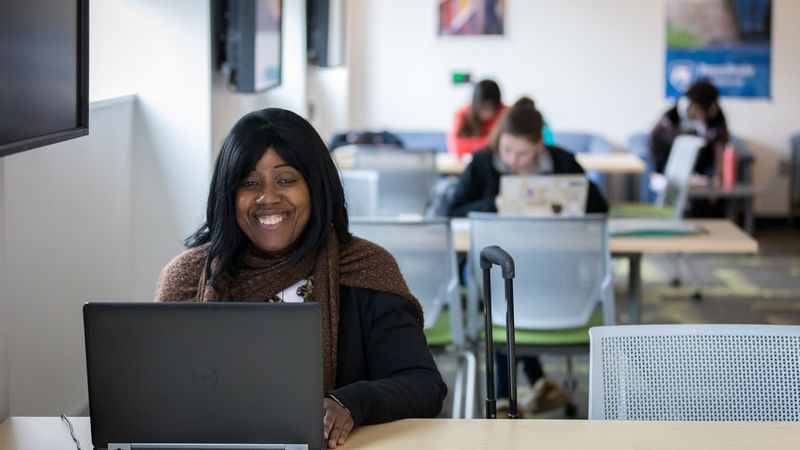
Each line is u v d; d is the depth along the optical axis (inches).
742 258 313.0
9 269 122.7
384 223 149.7
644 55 363.9
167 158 183.6
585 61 364.8
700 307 254.2
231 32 191.0
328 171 88.0
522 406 172.2
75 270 146.2
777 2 359.9
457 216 190.2
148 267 184.9
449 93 367.2
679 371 91.4
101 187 158.9
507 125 182.5
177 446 71.6
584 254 152.3
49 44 85.3
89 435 79.8
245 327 69.6
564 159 185.0
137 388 70.7
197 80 182.4
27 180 127.9
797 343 91.4
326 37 279.7
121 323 70.0
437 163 259.6
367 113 369.1
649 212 271.0
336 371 87.9
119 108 169.8
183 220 183.9
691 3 361.1
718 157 328.5
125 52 181.8
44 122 84.7
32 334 130.3
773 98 363.6
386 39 366.0
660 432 79.0
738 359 91.5
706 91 328.2
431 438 77.4
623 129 367.2
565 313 154.7
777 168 366.0
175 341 70.0
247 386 70.3
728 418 91.2
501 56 365.7
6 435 79.7
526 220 150.9
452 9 363.9
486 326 82.2
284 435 71.1
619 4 362.0
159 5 181.6
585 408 181.3
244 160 85.4
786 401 91.1
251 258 88.4
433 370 86.4
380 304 88.4
